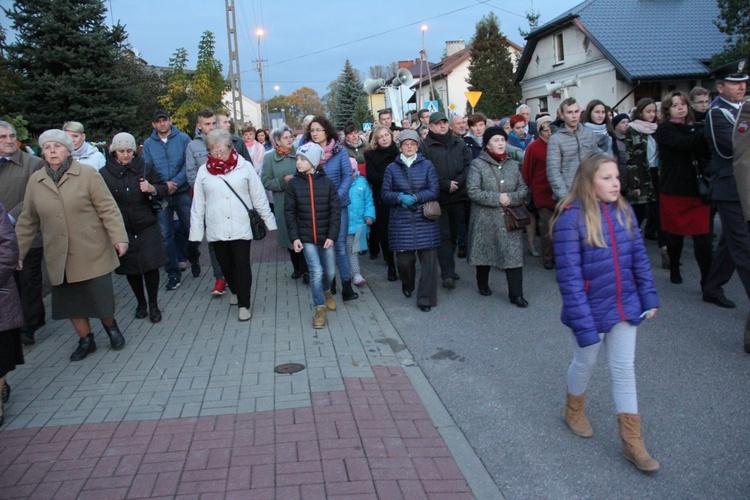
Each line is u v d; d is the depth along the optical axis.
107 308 5.72
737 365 5.02
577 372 4.02
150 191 6.61
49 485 3.67
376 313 7.08
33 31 18.42
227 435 4.21
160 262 6.85
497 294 7.59
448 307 7.19
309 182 6.59
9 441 4.22
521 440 4.13
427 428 4.30
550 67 32.09
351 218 8.10
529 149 8.56
